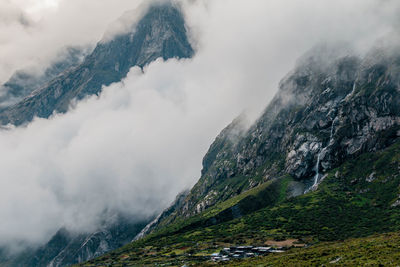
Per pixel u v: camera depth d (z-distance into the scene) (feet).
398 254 574.56
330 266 602.03
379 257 585.63
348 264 585.63
